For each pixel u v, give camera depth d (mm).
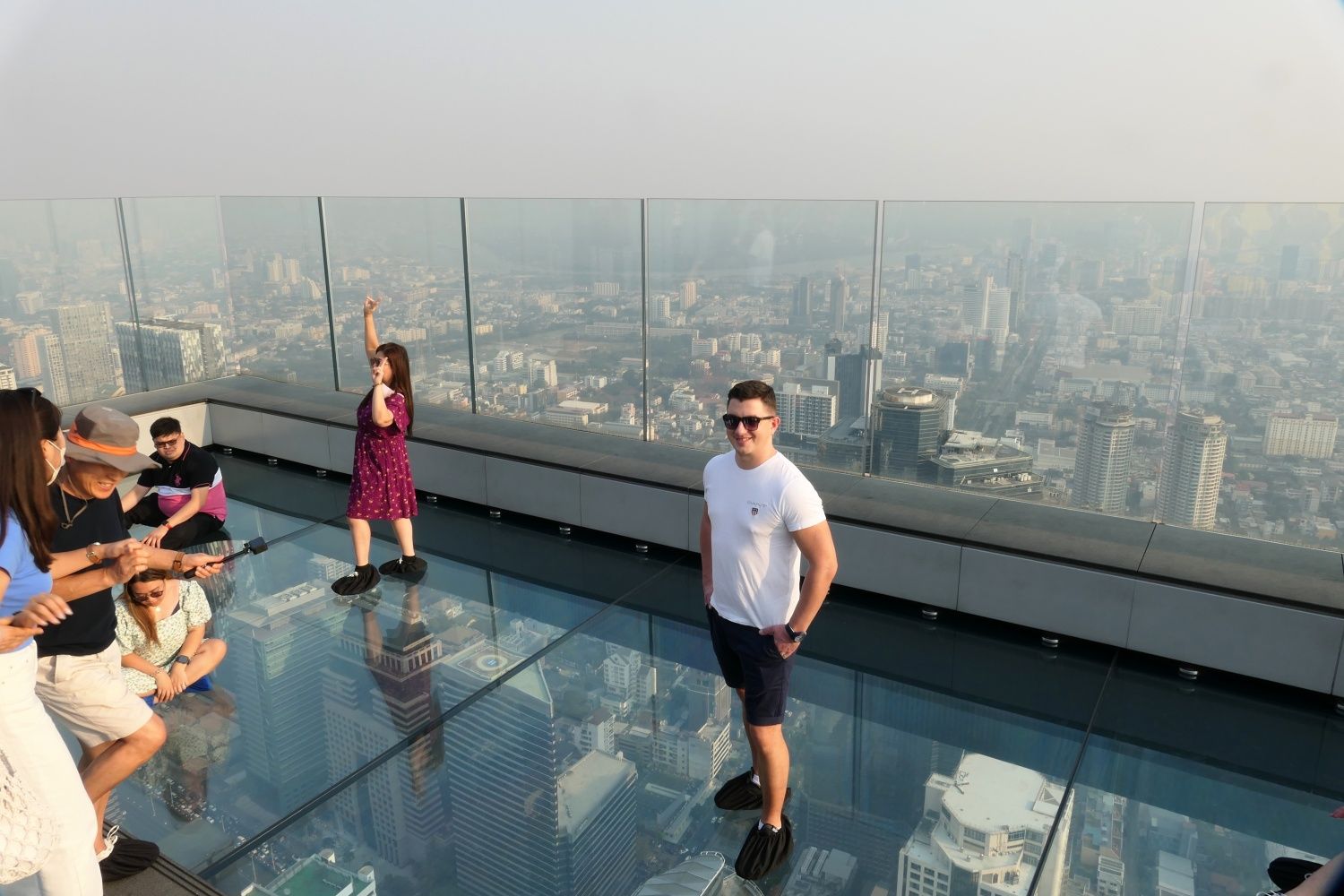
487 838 2803
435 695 3643
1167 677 3809
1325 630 3469
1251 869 2707
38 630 1847
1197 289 4051
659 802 2969
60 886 2023
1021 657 3984
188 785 3055
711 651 4023
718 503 2584
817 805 2975
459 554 5137
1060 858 2723
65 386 6754
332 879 2619
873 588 4480
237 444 6961
